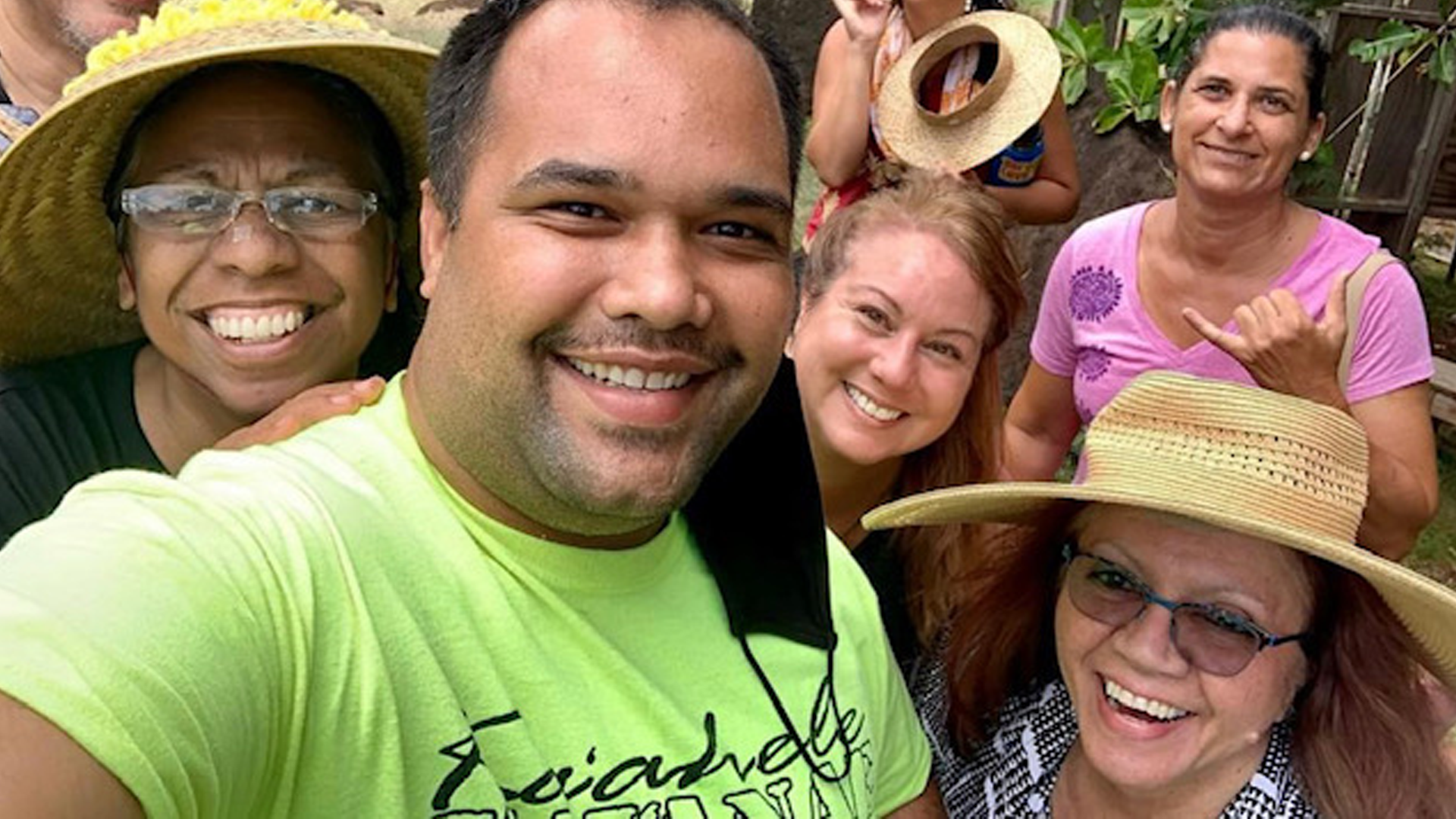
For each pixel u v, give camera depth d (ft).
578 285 3.33
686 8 3.43
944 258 7.05
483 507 3.71
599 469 3.45
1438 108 16.33
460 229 3.50
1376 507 9.25
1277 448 5.26
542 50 3.37
